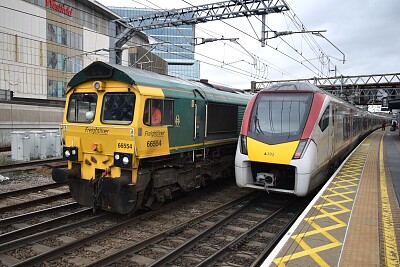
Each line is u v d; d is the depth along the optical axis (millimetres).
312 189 9891
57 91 36312
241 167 10031
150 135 8391
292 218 9109
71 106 9219
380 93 43625
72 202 10219
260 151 9641
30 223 8281
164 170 9266
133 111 8117
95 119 8617
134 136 7922
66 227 7816
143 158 8328
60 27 36094
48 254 6328
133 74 8367
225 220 8859
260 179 9766
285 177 10133
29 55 32500
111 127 8203
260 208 10320
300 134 9500
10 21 30375
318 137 9805
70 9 37188
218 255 6645
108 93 8594
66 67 37281
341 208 7422
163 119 8945
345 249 5246
